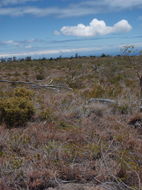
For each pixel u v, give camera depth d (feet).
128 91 27.50
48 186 9.69
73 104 22.75
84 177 10.17
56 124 17.47
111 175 10.02
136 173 10.01
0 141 13.56
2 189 9.24
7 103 17.71
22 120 17.44
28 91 28.32
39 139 14.02
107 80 43.70
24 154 12.44
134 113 19.21
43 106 22.41
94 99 24.41
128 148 13.25
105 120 18.22
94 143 13.83
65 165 10.82
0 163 11.10
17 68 102.99
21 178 9.98
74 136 14.76
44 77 62.03
